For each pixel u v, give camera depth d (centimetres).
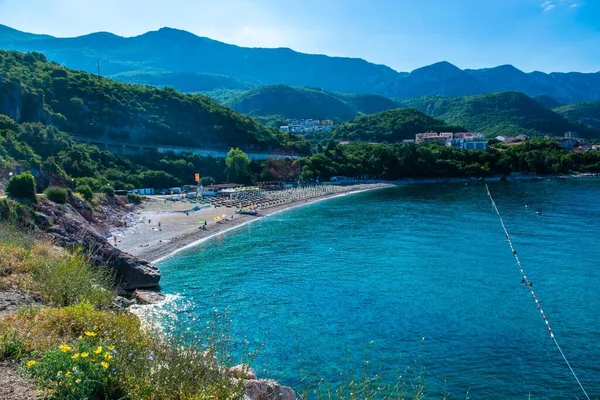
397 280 5041
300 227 8462
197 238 7431
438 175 17775
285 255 6306
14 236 2958
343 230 8088
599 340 3472
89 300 2003
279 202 11881
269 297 4475
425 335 3572
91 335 1218
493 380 2919
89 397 1041
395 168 17550
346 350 3300
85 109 14450
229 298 4438
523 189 14188
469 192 13612
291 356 3189
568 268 5400
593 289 4644
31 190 5062
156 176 13038
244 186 14350
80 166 10988
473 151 19012
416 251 6391
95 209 8306
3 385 1096
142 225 8344
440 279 5056
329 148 18288
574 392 2802
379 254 6269
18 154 8462
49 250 2961
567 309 4103
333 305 4244
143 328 1967
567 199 11544
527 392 2795
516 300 4350
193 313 3922
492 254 6131
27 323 1505
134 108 15750
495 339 3497
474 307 4169
